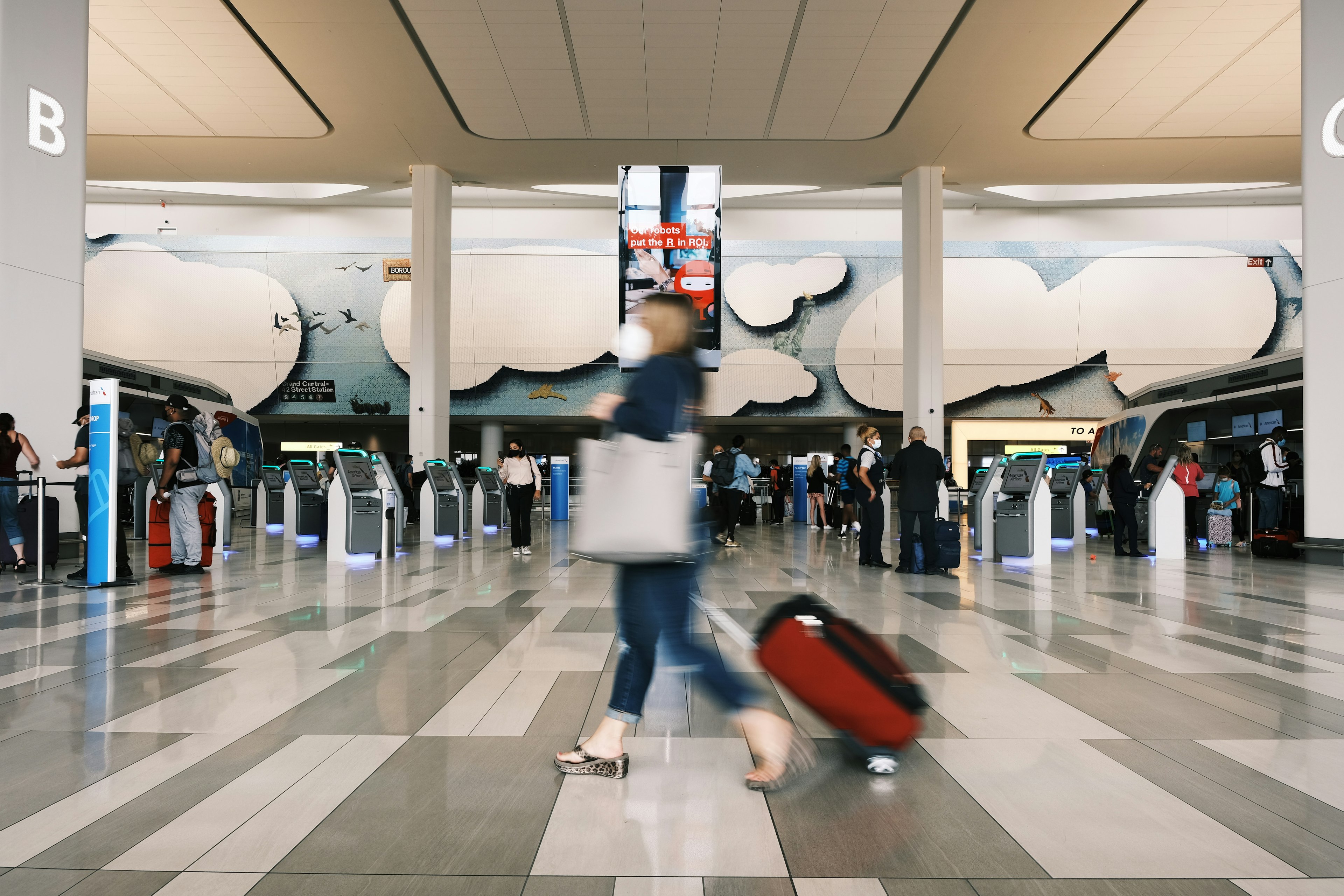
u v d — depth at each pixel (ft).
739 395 94.17
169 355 90.33
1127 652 14.14
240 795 7.50
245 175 59.31
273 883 5.86
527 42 40.22
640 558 7.48
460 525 43.73
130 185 84.38
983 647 14.56
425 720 9.92
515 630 16.12
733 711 7.76
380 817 7.04
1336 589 22.98
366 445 104.42
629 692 8.11
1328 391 28.37
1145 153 54.80
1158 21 38.32
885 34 39.52
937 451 26.91
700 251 50.39
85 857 6.23
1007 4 36.91
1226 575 26.86
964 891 5.82
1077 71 43.21
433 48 40.68
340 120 49.52
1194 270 87.66
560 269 89.97
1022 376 91.97
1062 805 7.36
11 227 25.72
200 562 26.18
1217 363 89.40
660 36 39.68
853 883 5.94
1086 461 54.08
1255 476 41.91
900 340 92.07
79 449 23.02
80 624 16.69
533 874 6.04
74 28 27.58
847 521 48.78
